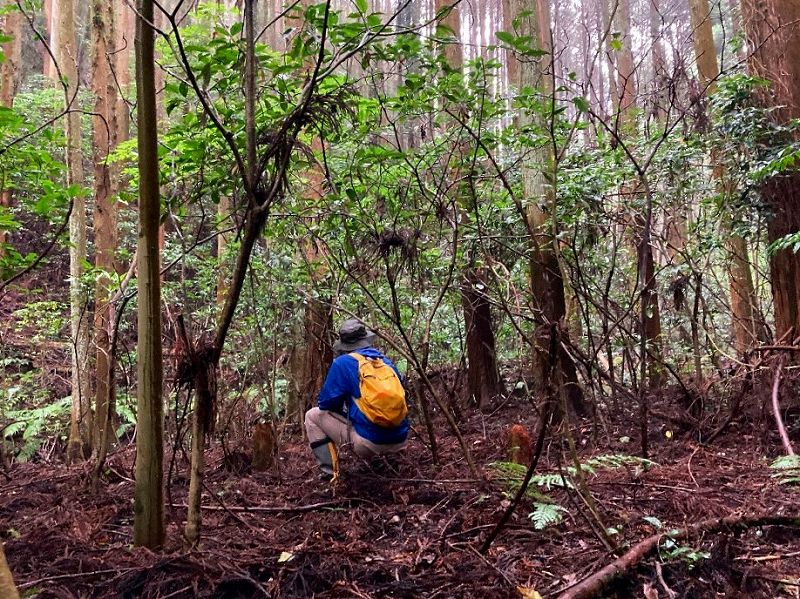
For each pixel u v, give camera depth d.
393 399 4.14
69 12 6.38
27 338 8.77
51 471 5.34
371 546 3.08
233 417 5.63
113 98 6.46
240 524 3.47
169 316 4.11
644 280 4.62
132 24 10.09
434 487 3.97
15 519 3.75
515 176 5.86
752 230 5.92
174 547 2.94
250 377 6.24
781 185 5.62
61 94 10.01
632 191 5.70
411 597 2.51
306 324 6.00
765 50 5.91
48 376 8.54
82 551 3.01
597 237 5.50
